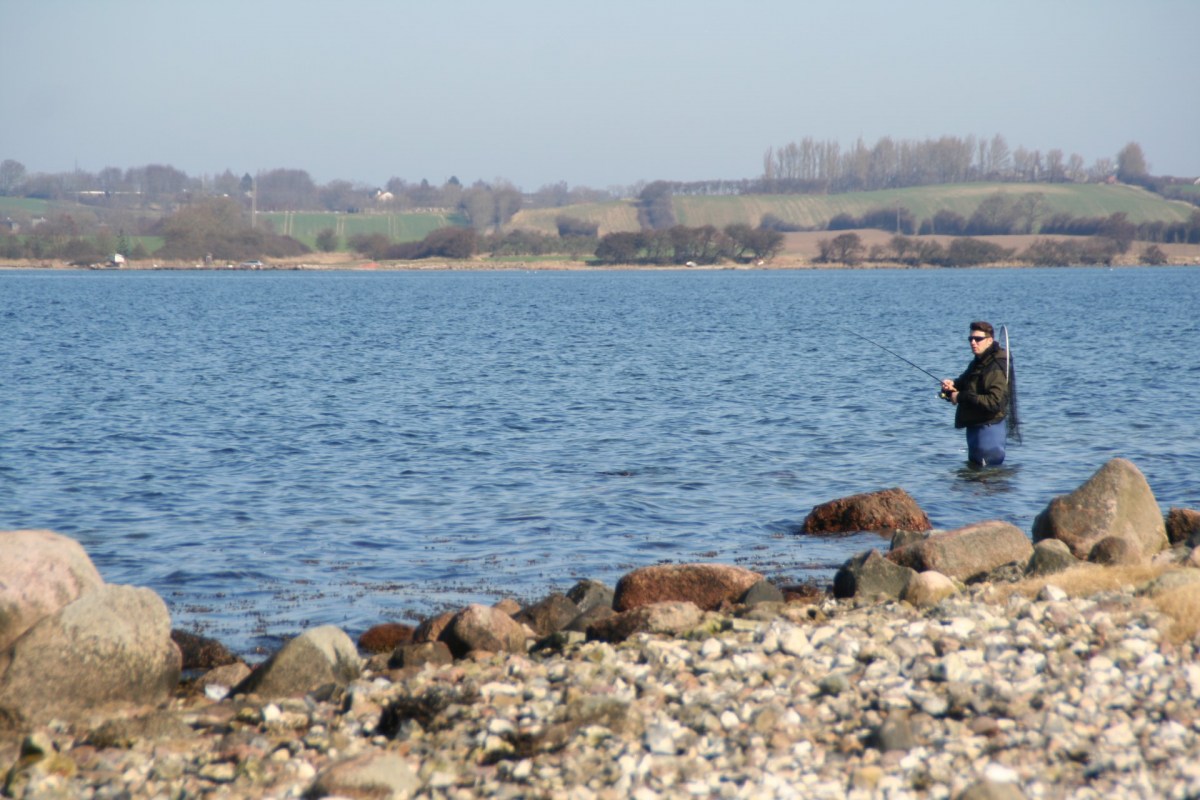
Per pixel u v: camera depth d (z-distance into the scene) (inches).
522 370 5172.2
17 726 1096.8
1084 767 895.1
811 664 1168.2
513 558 1916.8
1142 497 1785.2
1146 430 3196.4
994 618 1296.8
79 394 4229.8
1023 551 1665.8
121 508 2277.3
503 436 3186.5
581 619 1461.6
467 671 1224.8
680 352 6181.1
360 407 3846.0
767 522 2169.0
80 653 1124.5
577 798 880.3
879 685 1088.8
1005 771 882.8
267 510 2265.0
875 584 1546.5
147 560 1887.3
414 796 899.4
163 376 4938.5
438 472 2655.0
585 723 1025.5
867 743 956.6
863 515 2084.2
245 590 1723.7
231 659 1378.0
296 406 3878.0
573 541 2028.8
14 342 7027.6
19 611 1184.2
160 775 968.9
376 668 1314.0
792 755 940.6
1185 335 7180.1
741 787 880.9
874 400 3902.6
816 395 4069.9
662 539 2042.3
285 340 7342.5
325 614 1604.3
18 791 940.6
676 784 896.3
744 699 1074.7
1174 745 920.3
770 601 1512.1
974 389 2618.1
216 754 1021.2
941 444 2982.3
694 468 2687.0
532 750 976.9
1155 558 1653.5
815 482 2519.7
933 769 895.1
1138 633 1197.7
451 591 1724.9
